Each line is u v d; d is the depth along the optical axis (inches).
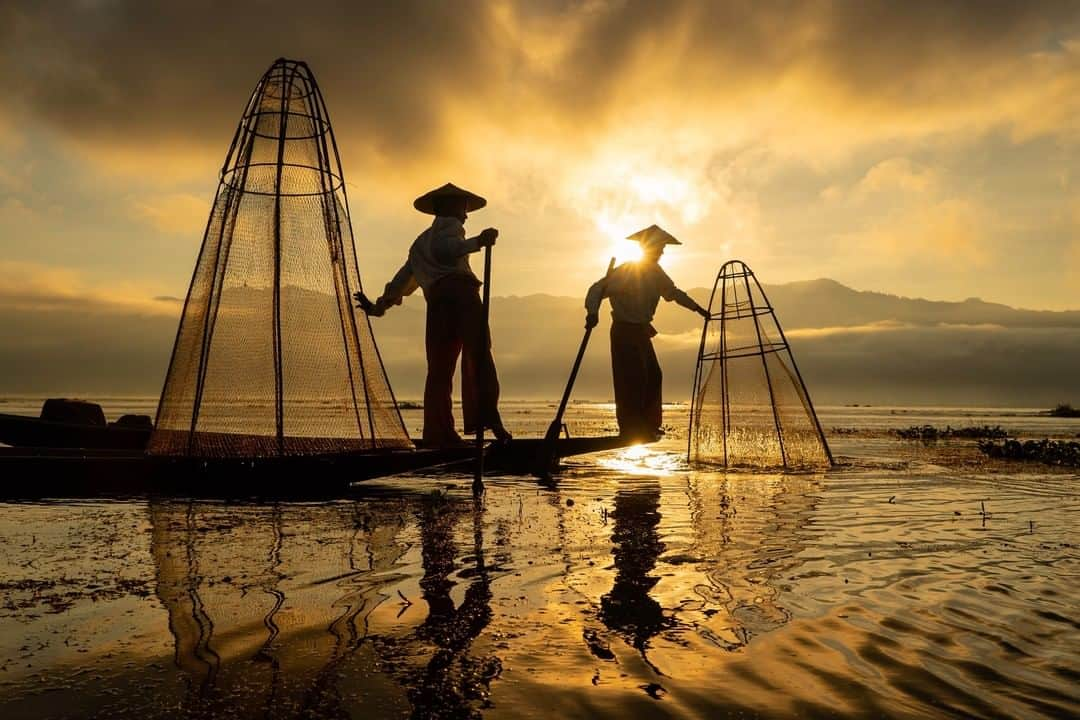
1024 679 135.2
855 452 731.4
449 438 437.4
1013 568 221.3
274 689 132.5
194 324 397.4
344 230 422.9
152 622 168.7
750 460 587.8
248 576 209.8
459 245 428.1
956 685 132.6
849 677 136.6
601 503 359.6
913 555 239.3
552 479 474.9
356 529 282.7
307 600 186.4
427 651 151.3
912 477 490.6
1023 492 407.8
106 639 157.5
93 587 197.6
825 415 3014.3
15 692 130.8
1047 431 1379.2
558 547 250.5
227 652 150.6
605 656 148.3
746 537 269.9
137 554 237.5
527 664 144.2
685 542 259.9
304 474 371.6
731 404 601.0
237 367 395.5
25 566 220.5
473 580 206.2
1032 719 118.9
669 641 156.7
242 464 369.1
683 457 663.8
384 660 146.3
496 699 128.1
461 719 120.5
